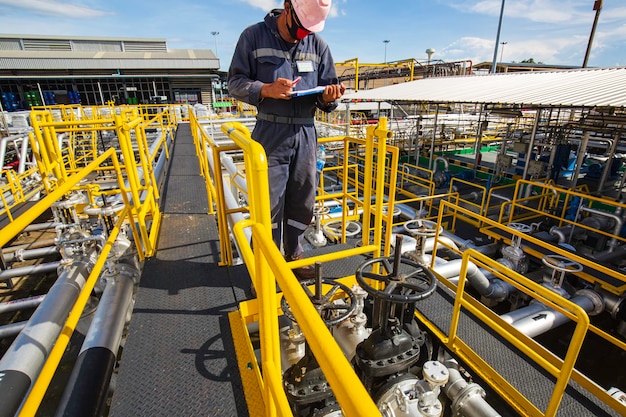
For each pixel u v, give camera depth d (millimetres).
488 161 14570
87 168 2205
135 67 29656
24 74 27828
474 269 4531
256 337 2590
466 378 2664
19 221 1237
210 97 32500
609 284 4633
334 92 2027
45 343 2596
